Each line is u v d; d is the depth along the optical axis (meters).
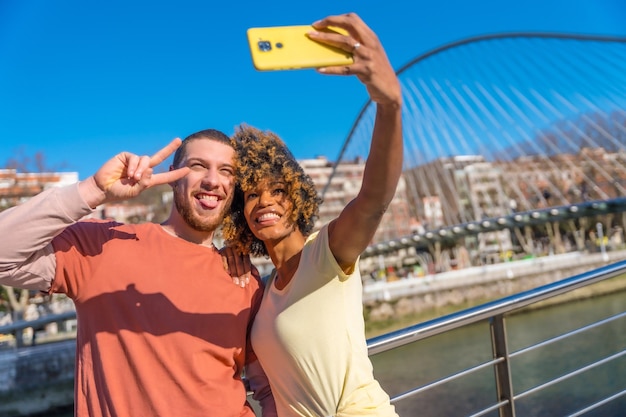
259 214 1.12
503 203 27.45
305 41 0.74
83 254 1.06
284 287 1.11
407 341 1.32
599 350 9.32
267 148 1.14
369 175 0.89
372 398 1.05
